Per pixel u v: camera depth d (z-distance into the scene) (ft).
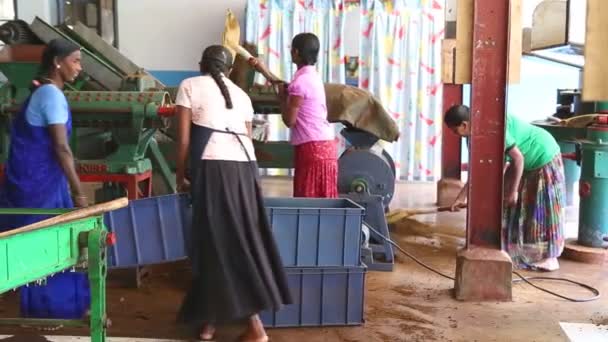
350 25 24.72
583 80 5.89
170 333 10.11
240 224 9.12
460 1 11.25
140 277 12.60
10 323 8.21
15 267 5.87
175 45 26.78
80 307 9.69
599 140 14.40
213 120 9.19
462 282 11.76
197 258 9.06
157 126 13.19
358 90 15.08
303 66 12.02
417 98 24.98
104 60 16.44
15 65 13.88
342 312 10.50
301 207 10.82
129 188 13.15
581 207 14.94
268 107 14.67
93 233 7.04
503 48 11.23
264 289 9.04
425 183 25.12
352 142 15.58
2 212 7.69
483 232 11.86
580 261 14.49
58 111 9.04
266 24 24.94
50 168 9.25
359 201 14.11
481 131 11.55
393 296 12.03
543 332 10.27
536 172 13.60
